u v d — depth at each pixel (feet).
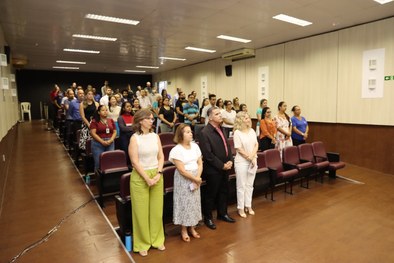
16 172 16.55
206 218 11.09
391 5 16.70
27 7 16.42
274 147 17.52
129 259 8.54
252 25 20.70
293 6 16.66
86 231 10.08
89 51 30.68
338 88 22.25
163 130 21.45
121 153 13.17
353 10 17.53
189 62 39.34
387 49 19.10
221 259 8.77
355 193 15.15
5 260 8.28
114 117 17.19
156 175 9.06
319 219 11.78
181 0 15.53
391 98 19.10
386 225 11.20
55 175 16.10
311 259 8.79
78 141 17.16
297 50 25.34
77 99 20.44
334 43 22.33
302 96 25.16
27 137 27.81
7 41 25.22
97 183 12.94
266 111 17.44
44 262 8.25
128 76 56.08
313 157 17.26
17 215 11.20
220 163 10.60
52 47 28.19
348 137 21.86
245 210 12.66
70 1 15.56
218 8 16.89
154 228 9.34
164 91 26.27
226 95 34.68
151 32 22.54
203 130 10.89
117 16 18.33
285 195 14.87
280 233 10.52
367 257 8.91
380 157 19.88
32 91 49.16
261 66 29.32
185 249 9.36
